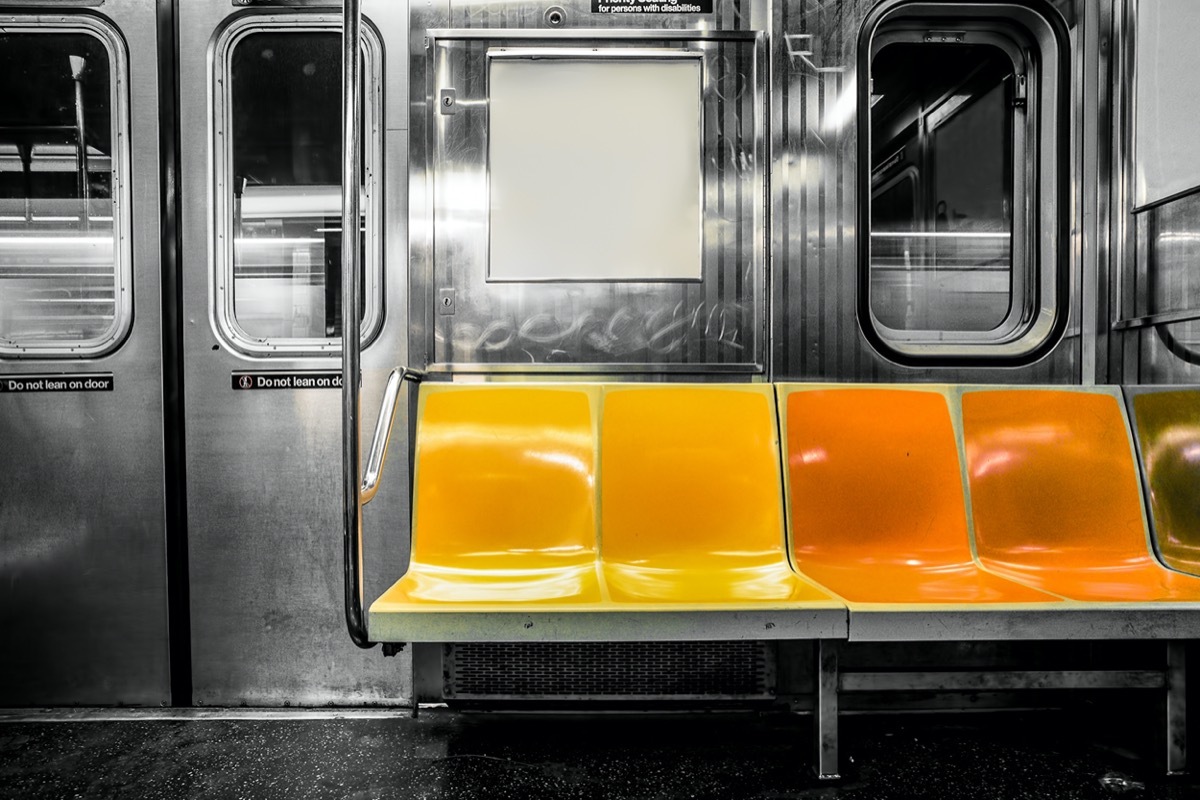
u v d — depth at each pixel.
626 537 2.18
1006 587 1.94
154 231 2.52
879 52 2.68
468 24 2.49
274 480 2.53
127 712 2.48
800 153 2.50
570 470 2.24
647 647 2.20
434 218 2.50
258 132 2.54
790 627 1.73
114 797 1.94
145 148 2.52
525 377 2.51
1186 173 2.38
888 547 2.22
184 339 2.52
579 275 2.51
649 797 1.90
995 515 2.27
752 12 2.50
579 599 1.77
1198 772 2.00
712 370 2.51
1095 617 1.76
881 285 2.67
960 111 2.87
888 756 2.11
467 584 1.93
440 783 1.98
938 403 2.35
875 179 2.94
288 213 2.55
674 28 2.49
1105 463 2.30
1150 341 2.47
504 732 2.28
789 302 2.50
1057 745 2.17
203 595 2.53
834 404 2.33
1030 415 2.34
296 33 2.53
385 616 1.68
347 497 1.65
